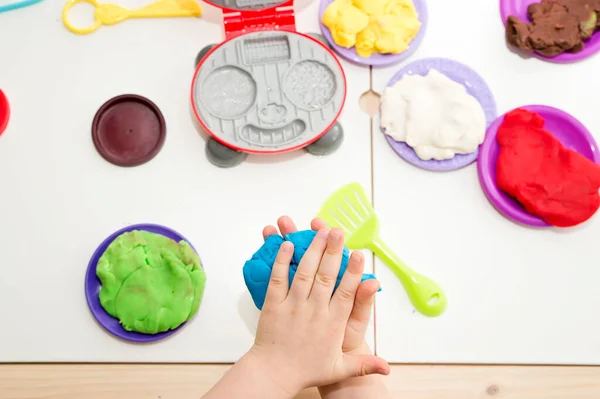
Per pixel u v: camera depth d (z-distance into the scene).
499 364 0.68
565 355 0.68
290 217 0.70
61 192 0.72
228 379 0.56
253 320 0.68
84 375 0.67
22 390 0.67
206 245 0.70
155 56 0.76
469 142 0.71
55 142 0.73
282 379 0.56
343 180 0.72
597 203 0.69
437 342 0.68
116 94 0.75
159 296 0.66
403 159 0.73
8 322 0.68
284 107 0.71
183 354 0.67
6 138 0.73
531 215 0.70
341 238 0.56
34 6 0.77
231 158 0.71
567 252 0.71
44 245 0.70
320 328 0.57
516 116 0.71
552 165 0.70
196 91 0.71
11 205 0.71
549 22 0.75
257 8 0.72
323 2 0.77
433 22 0.78
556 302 0.69
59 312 0.68
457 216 0.72
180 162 0.73
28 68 0.76
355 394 0.61
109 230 0.71
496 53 0.77
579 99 0.75
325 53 0.73
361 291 0.58
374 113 0.75
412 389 0.67
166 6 0.77
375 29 0.74
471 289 0.69
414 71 0.75
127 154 0.73
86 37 0.77
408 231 0.71
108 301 0.66
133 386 0.67
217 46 0.73
